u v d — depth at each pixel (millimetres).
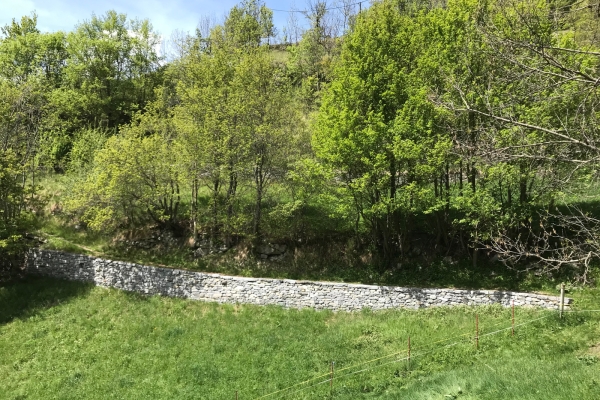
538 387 8695
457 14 15672
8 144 23297
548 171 8234
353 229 20312
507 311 14906
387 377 11969
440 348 12719
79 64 30828
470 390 9578
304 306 17844
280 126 19453
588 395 7871
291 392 12398
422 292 16641
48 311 18219
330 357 13820
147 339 16125
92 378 14188
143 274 19703
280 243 20734
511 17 9156
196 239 21469
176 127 20266
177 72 31719
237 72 19422
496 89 11547
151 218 22516
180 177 18844
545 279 16391
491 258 18125
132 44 33656
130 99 33875
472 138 13383
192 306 18453
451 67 14797
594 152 6559
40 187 22750
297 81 38719
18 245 20312
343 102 17109
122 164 19094
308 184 18844
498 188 16953
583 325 12070
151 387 13430
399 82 16500
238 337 15805
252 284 18406
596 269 15797
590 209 17188
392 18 17453
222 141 18703
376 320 16000
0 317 18094
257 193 20047
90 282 20531
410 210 16672
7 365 15070
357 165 16781
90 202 20406
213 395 12750
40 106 26328
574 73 6273
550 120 10531
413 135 15867
